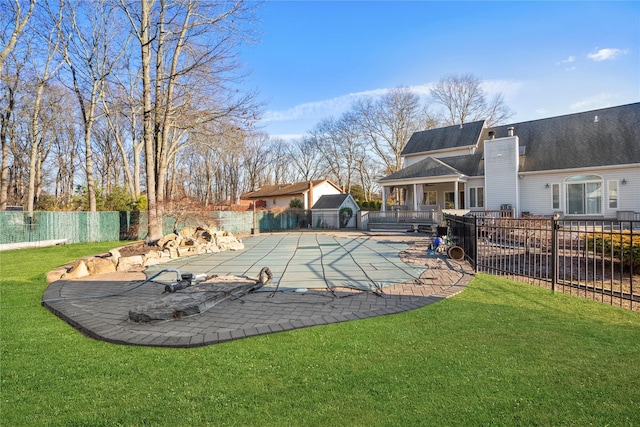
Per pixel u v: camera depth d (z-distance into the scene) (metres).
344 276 7.24
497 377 2.62
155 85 14.27
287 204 40.62
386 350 3.19
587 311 4.37
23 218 15.48
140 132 27.70
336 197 30.81
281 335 3.67
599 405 2.22
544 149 20.77
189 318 4.34
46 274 8.05
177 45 14.33
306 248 13.40
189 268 8.87
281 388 2.53
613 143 18.48
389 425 2.05
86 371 2.89
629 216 16.67
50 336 3.84
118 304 5.21
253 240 17.59
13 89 20.70
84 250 13.50
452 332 3.64
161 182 14.23
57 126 27.95
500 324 3.87
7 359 3.17
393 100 42.94
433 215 22.02
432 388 2.48
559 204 19.23
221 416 2.19
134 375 2.80
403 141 43.28
